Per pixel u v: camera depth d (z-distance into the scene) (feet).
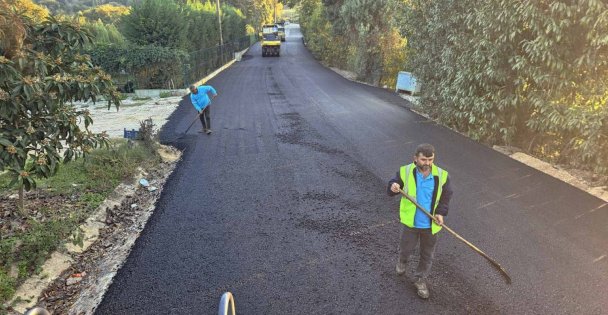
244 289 14.47
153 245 17.56
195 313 13.35
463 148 30.27
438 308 13.33
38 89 15.60
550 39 25.18
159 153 30.12
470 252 16.46
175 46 65.51
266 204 21.43
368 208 20.72
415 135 34.04
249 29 197.36
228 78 75.82
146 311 13.51
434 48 40.32
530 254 16.22
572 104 26.32
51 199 20.95
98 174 23.88
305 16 152.76
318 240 17.69
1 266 14.83
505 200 21.12
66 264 16.15
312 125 37.96
